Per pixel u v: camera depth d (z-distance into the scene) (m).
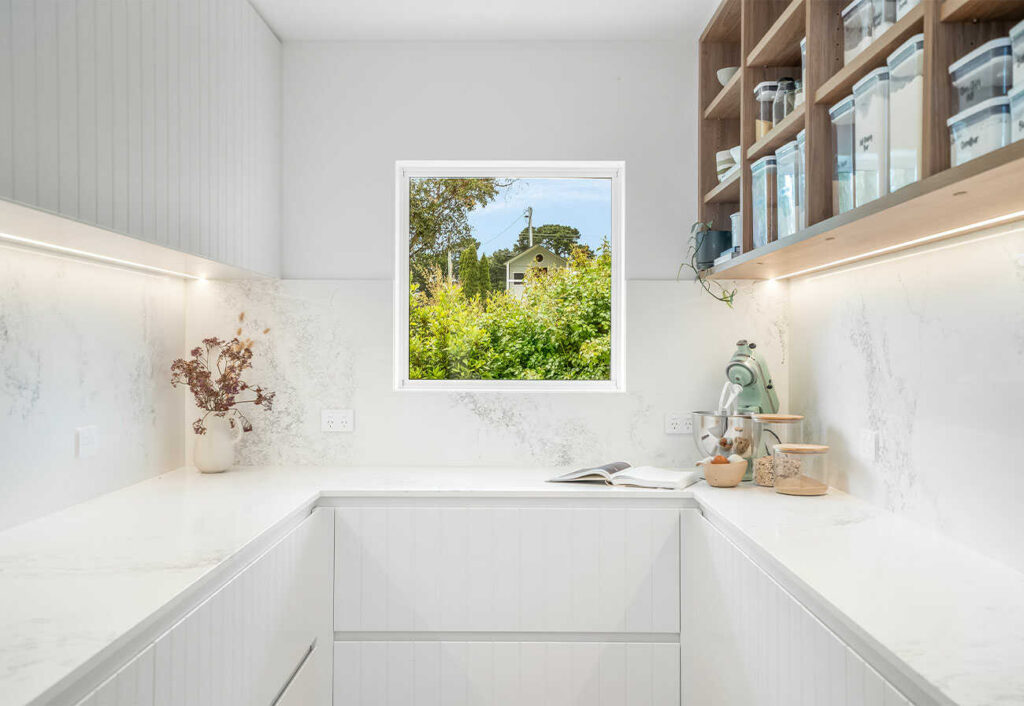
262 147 2.78
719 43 2.92
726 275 2.73
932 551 1.72
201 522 1.97
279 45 2.97
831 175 1.82
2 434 1.87
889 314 2.13
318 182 3.00
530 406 2.96
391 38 2.97
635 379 2.96
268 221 2.85
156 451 2.68
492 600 2.48
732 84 2.51
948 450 1.84
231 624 1.70
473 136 3.00
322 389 2.96
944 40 1.28
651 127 3.01
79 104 1.57
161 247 1.96
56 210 1.48
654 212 3.00
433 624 2.48
